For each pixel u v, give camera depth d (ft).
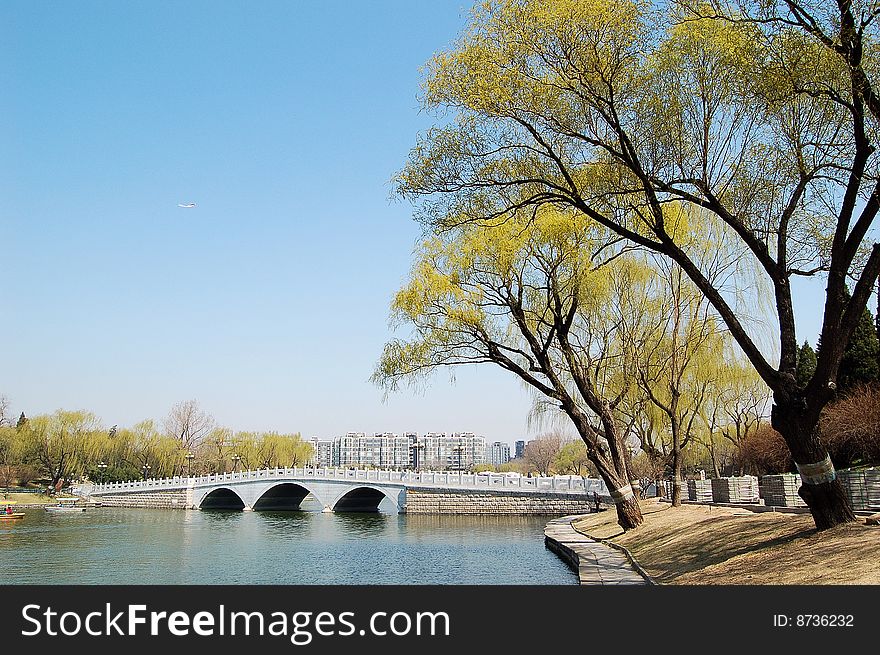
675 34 54.65
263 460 408.87
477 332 83.76
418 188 61.67
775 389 51.55
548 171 65.92
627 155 54.08
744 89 50.88
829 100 49.52
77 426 358.84
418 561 104.73
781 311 52.85
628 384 105.40
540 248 82.64
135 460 382.63
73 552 129.08
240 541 149.07
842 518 51.49
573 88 53.72
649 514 106.83
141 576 97.55
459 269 83.76
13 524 204.74
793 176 54.60
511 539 137.49
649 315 110.11
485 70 55.21
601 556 83.10
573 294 85.51
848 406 115.85
